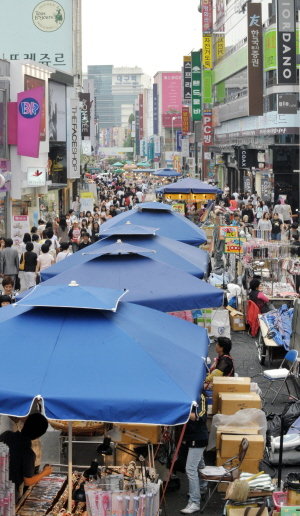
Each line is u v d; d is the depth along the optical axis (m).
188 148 90.06
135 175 122.25
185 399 5.22
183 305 8.95
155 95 148.38
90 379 5.37
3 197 26.52
